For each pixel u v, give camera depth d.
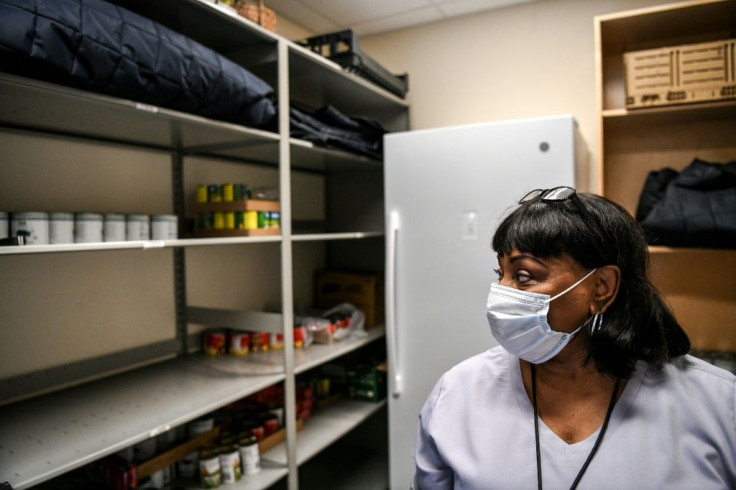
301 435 2.11
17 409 1.43
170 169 1.97
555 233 0.78
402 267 2.04
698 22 1.91
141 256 1.85
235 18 1.51
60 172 1.58
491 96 2.54
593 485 0.74
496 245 0.89
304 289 2.78
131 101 1.21
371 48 2.88
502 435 0.84
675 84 1.75
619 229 0.81
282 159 1.74
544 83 2.41
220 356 2.02
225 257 2.23
